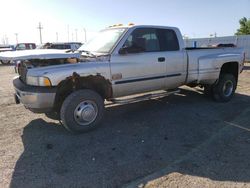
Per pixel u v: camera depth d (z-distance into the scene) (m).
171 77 6.32
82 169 3.81
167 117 6.05
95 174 3.68
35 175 3.65
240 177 3.56
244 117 6.03
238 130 5.24
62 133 5.16
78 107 5.01
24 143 4.71
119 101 5.55
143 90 6.00
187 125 5.54
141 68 5.75
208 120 5.85
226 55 7.21
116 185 3.42
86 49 6.06
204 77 6.87
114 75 5.39
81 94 4.98
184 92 8.47
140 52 5.78
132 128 5.39
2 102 7.73
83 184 3.44
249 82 10.84
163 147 4.51
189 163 3.95
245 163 3.92
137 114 6.29
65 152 4.34
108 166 3.89
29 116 6.24
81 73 4.96
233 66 7.59
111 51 5.44
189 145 4.58
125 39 5.59
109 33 6.05
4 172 3.73
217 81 7.19
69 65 4.94
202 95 8.12
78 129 5.05
